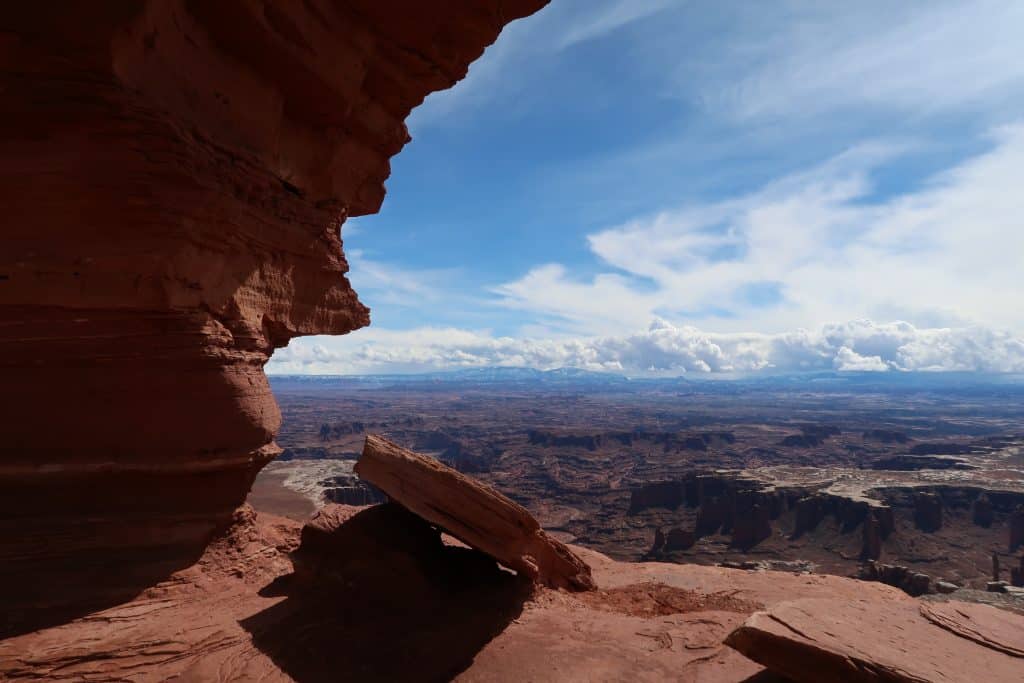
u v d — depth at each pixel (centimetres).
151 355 1063
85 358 1020
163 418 1088
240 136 1301
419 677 996
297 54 1331
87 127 980
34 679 845
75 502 1070
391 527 1466
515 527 1373
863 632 880
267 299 1441
